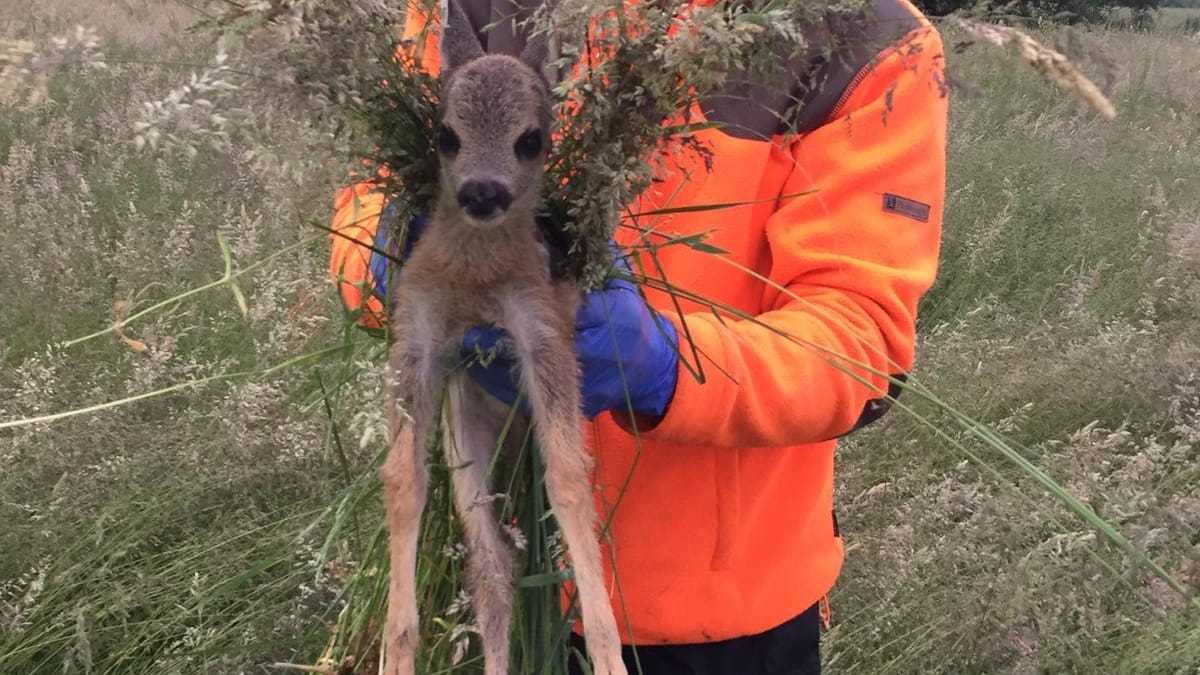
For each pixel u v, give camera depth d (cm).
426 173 84
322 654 118
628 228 89
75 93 280
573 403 81
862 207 90
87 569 142
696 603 99
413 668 81
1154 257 272
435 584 94
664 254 95
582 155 78
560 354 81
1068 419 203
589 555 79
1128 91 450
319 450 149
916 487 170
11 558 141
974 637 137
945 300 260
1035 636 135
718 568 100
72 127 264
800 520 106
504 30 96
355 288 92
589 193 75
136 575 142
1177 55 552
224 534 146
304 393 154
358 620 96
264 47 64
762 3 72
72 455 147
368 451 145
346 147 74
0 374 166
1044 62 54
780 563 105
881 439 189
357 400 107
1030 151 341
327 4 68
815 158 91
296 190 78
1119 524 138
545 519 88
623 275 86
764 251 98
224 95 62
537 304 81
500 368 85
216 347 180
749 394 85
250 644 124
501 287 82
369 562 100
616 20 68
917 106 92
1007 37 56
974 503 158
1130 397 204
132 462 145
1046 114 380
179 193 232
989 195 309
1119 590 146
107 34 284
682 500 97
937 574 149
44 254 197
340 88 67
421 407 83
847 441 187
